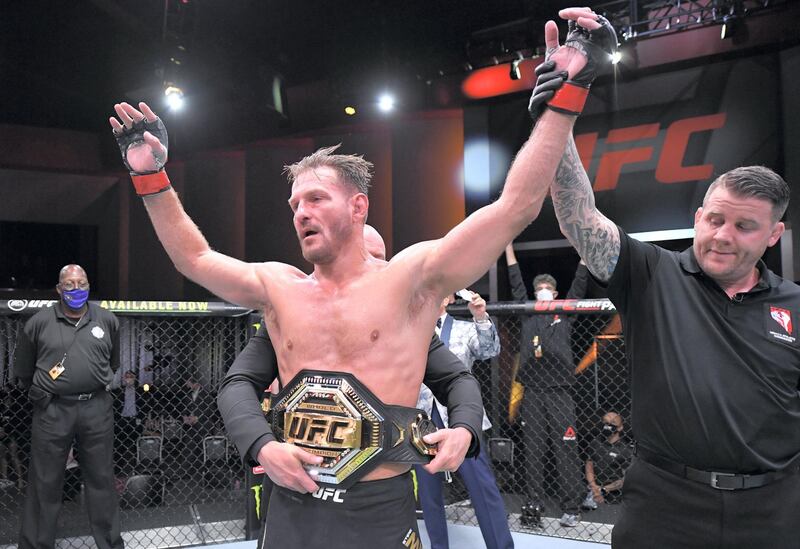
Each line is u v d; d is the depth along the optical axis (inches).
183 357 223.9
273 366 61.1
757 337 59.9
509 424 186.4
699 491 59.4
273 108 303.3
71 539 160.7
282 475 49.6
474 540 147.3
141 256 348.5
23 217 338.6
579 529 154.9
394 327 52.8
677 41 234.4
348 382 51.1
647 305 63.9
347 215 54.4
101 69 334.3
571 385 161.9
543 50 255.3
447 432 52.1
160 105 330.3
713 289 62.2
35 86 334.0
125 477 198.1
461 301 156.2
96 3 271.9
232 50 290.7
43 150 344.5
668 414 60.7
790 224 209.9
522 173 48.2
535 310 144.3
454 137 283.4
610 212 243.6
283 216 322.3
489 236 49.3
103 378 143.8
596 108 249.8
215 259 57.7
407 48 285.3
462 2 275.0
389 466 52.4
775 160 215.3
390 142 301.0
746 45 221.9
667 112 236.4
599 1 245.4
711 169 227.1
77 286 141.2
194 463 203.8
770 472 58.3
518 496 184.1
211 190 340.2
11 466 193.5
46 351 139.7
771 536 57.6
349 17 287.4
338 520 50.1
